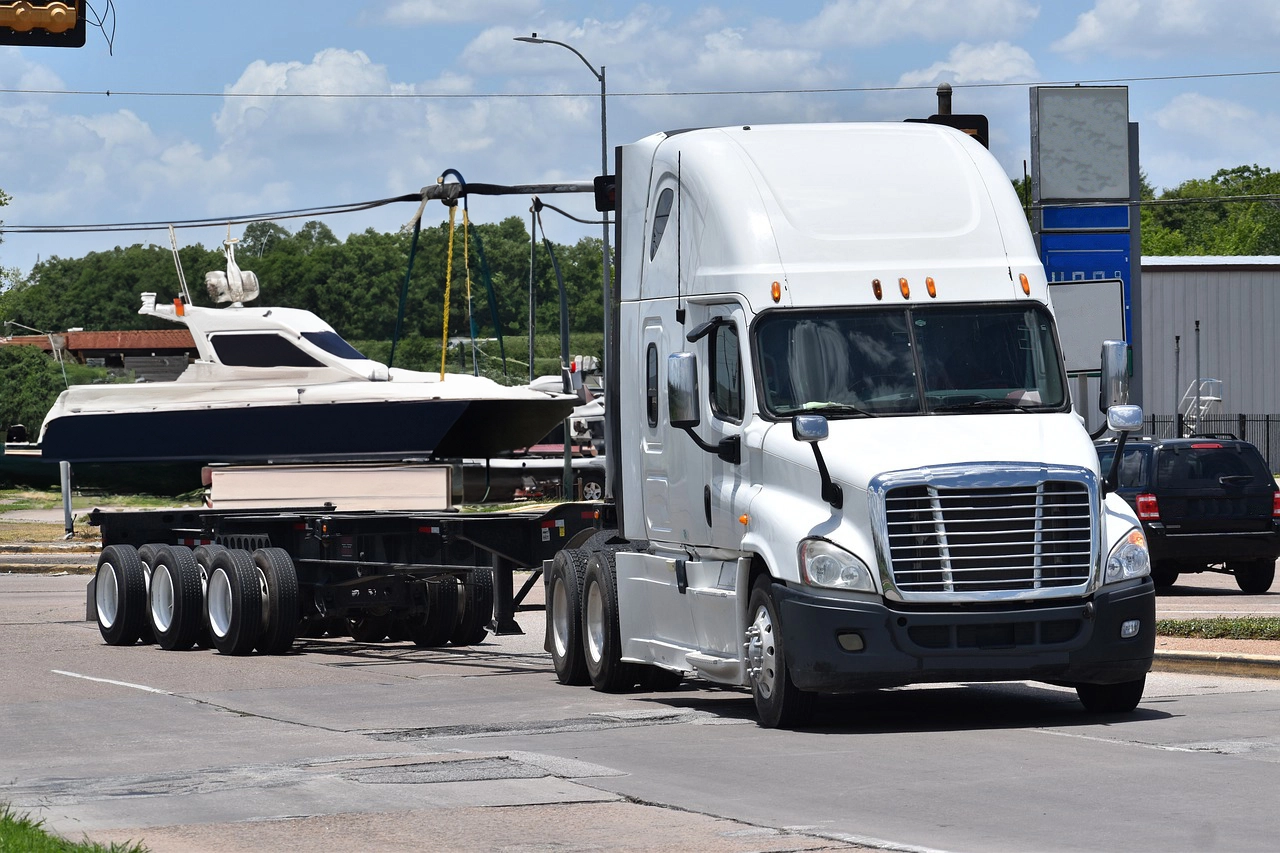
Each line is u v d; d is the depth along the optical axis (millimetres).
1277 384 102062
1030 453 19844
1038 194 45719
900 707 22547
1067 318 33688
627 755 18547
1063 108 45719
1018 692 24297
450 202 46000
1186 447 39094
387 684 27578
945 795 15430
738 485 21453
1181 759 17125
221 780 17484
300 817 15234
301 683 27953
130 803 16297
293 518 34719
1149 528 38844
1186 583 43938
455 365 198875
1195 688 23797
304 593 34844
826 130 22891
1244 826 13609
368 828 14609
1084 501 19719
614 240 25656
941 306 21203
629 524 25141
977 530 19438
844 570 19516
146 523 38219
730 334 21641
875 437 20109
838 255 21359
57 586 53281
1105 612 19703
